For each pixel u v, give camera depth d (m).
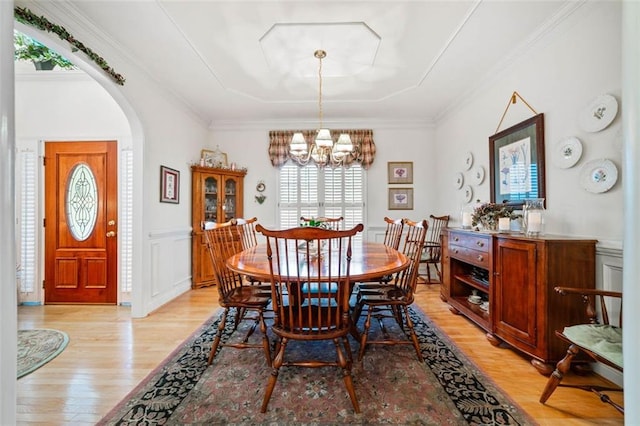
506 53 2.56
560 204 2.10
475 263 2.42
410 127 4.48
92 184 3.23
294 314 1.73
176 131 3.51
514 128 2.57
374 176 4.50
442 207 4.23
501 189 2.76
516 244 1.96
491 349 2.12
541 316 1.78
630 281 0.78
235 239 3.50
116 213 3.23
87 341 2.27
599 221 1.81
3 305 0.78
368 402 1.54
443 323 2.60
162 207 3.21
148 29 2.22
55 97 3.23
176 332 2.44
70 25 2.01
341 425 1.38
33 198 3.21
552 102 2.17
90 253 3.22
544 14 2.04
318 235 1.41
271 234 1.45
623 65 0.80
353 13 2.05
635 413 0.77
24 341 2.27
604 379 1.71
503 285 2.08
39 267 3.21
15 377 0.82
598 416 1.43
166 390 1.64
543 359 1.77
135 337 2.34
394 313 2.40
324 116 4.30
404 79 3.10
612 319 1.70
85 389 1.66
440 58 2.65
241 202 4.41
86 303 3.22
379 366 1.89
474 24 2.16
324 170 4.49
